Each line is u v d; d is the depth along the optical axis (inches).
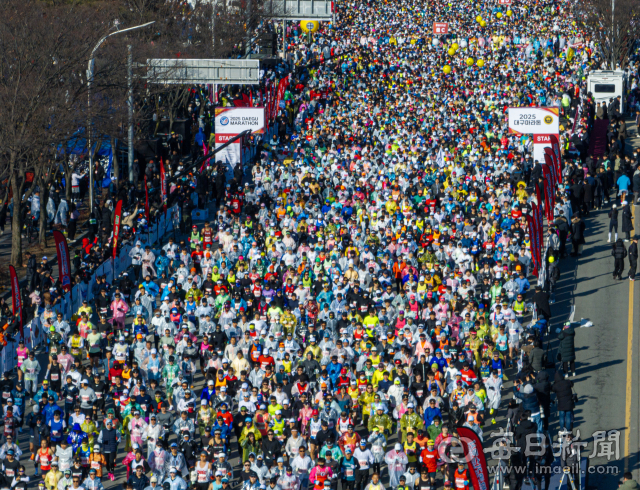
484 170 4424.2
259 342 2878.9
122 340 2834.6
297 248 3671.3
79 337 2906.0
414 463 2343.8
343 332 2883.9
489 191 4065.0
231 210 4156.0
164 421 2504.9
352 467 2349.9
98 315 3304.6
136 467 2352.4
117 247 3705.7
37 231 4313.5
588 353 3127.5
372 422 2524.6
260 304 3235.7
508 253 3479.3
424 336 2790.4
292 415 2546.8
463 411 2556.6
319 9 6884.8
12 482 2395.4
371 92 6363.2
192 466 2404.0
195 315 3120.1
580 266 3826.3
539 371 2743.6
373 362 2709.2
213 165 4596.5
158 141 4783.5
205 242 3654.0
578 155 4761.3
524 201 3868.1
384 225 3774.6
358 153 4707.2
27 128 3789.4
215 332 2952.8
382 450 2433.6
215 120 4714.6
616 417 2736.2
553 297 3553.2
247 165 5036.9
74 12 4685.0
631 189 4515.3
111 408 2518.5
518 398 2554.1
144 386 2554.1
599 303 3481.8
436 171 4416.8
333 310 3117.6
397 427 2608.3
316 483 2319.1
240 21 6264.8
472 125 5305.1
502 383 2925.7
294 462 2370.8
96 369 2947.8
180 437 2482.8
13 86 3804.1
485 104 5949.8
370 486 2278.5
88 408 2546.8
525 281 3216.0
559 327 3309.5
